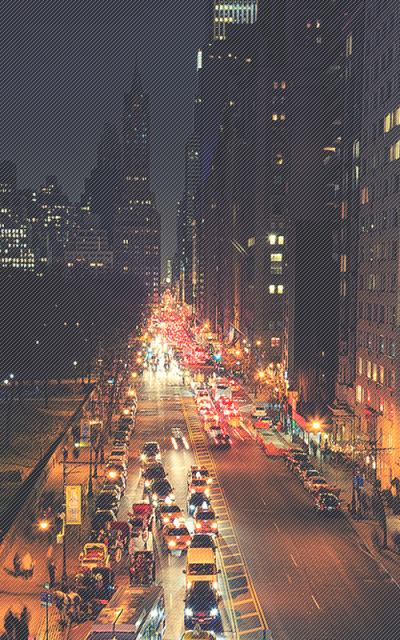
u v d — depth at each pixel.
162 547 43.28
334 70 99.81
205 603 31.06
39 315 115.06
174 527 43.12
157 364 164.12
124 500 53.72
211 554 35.72
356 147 73.56
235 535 45.16
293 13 119.69
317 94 108.12
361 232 70.69
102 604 33.66
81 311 142.38
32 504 50.78
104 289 186.75
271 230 149.38
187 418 92.81
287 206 112.00
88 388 117.12
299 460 63.06
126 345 148.62
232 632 30.56
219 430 78.38
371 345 66.31
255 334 149.62
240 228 181.12
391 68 61.41
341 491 56.88
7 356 101.81
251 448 74.12
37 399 108.56
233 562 40.00
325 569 38.84
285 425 84.06
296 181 108.25
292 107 109.06
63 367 132.25
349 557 40.97
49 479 60.69
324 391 84.38
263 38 152.00
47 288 128.62
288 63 116.44
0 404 102.38
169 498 49.78
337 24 97.56
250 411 98.25
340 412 73.44
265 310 149.50
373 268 65.88
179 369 153.00
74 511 37.97
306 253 93.06
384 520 43.19
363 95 70.50
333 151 104.31
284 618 32.06
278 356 148.75
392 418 57.66
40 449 74.38
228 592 35.41
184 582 36.81
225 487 57.75
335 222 91.50
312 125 107.94
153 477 56.81
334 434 76.38
